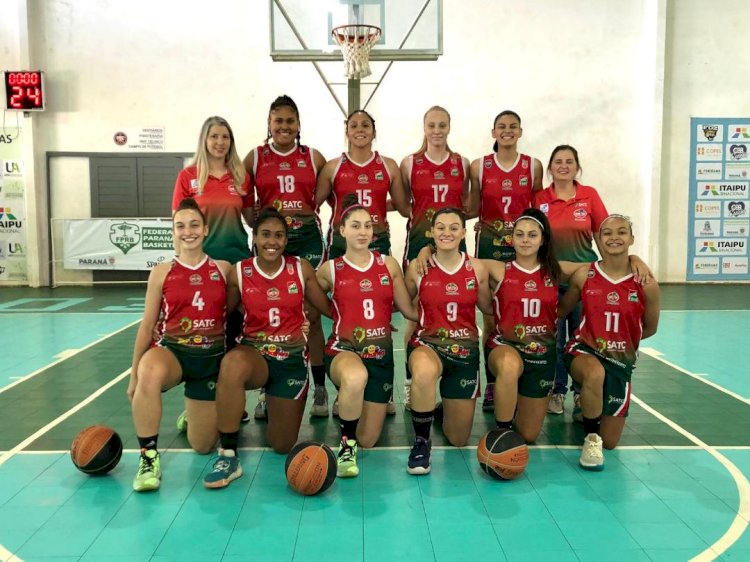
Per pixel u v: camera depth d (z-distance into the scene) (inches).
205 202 170.9
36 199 473.1
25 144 467.5
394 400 211.0
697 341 300.2
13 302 418.0
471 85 468.4
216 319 153.3
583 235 193.6
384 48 311.6
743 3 469.4
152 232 475.2
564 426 185.8
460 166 196.7
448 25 463.8
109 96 470.3
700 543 117.6
